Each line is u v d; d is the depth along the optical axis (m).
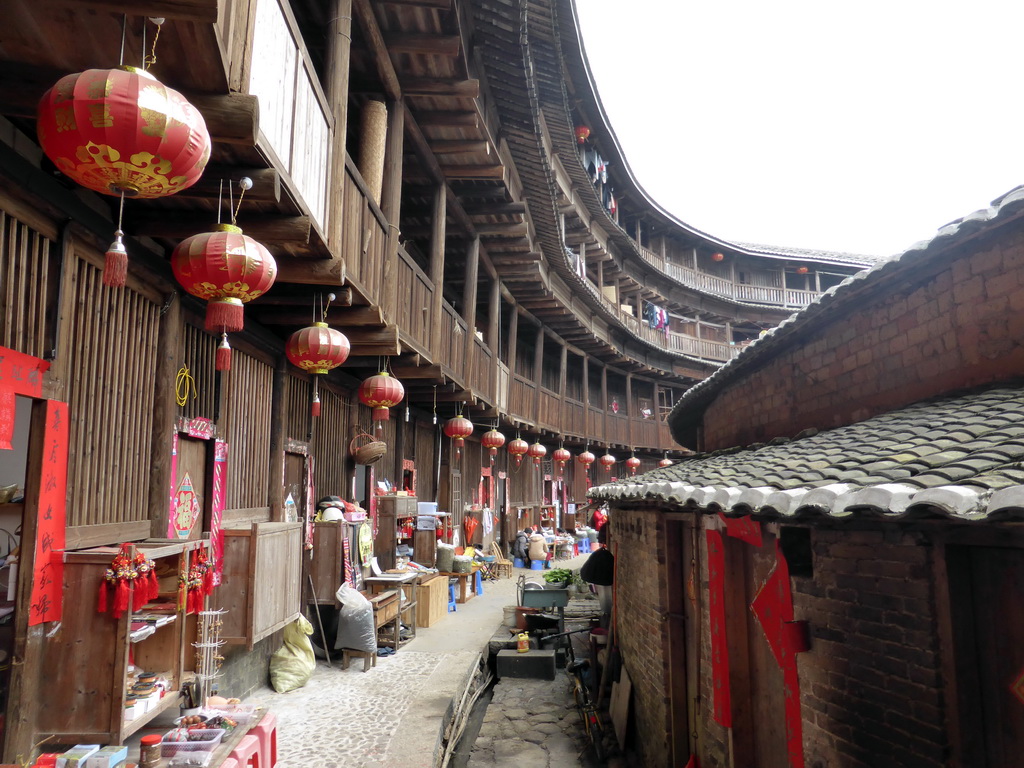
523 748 7.41
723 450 7.12
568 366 26.14
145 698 4.36
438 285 9.97
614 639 9.15
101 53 3.18
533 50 11.51
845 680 3.26
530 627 11.13
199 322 6.09
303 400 8.52
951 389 3.86
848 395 4.98
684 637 6.24
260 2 4.07
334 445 9.62
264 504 7.40
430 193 11.05
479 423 16.66
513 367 16.89
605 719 8.06
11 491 4.45
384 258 7.73
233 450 6.73
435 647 9.73
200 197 4.33
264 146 3.93
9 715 3.74
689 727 6.01
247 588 6.13
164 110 2.68
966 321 3.77
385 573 10.12
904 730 2.86
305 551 8.52
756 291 32.94
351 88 8.12
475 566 14.67
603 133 20.19
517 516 21.52
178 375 5.75
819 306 4.93
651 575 6.71
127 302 5.06
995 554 2.62
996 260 3.57
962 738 2.61
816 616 3.54
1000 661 2.59
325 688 7.46
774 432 6.37
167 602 5.13
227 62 3.36
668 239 30.72
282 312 6.80
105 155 2.68
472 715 8.65
